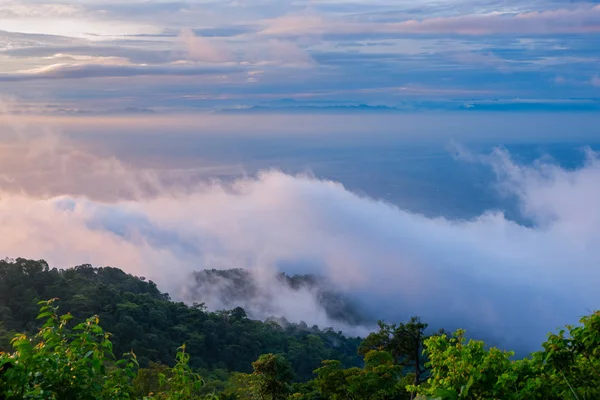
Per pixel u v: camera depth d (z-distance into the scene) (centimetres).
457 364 564
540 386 529
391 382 2694
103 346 470
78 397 438
